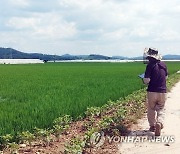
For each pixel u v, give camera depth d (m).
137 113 15.16
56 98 16.98
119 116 12.78
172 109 17.23
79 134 11.30
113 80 35.28
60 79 37.25
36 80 35.34
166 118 14.47
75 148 8.70
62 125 11.93
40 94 19.52
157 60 11.46
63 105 14.36
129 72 60.28
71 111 13.59
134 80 35.38
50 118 11.82
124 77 42.16
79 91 21.52
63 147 9.71
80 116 13.56
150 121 11.63
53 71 65.25
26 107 13.89
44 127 11.27
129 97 19.42
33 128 10.60
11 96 18.88
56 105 14.33
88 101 16.14
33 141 10.24
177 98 22.61
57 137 10.70
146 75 11.31
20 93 20.27
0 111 12.78
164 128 12.27
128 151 9.22
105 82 31.73
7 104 15.15
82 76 44.91
